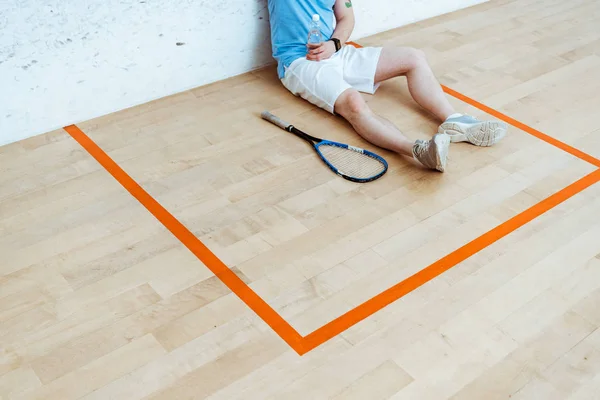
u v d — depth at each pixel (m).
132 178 2.82
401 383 2.01
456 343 2.15
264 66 3.75
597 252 2.56
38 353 2.05
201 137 3.11
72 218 2.59
